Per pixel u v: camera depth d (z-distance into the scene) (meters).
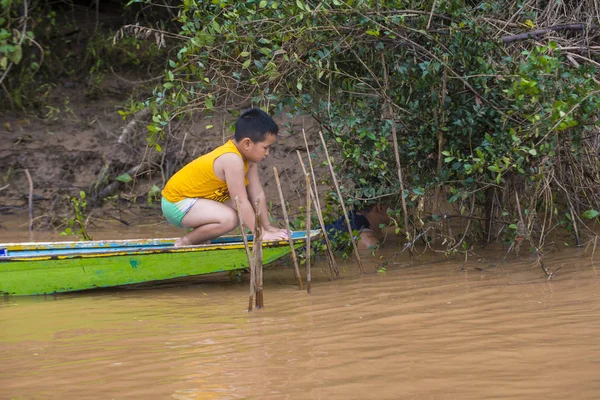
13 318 4.95
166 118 6.10
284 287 5.72
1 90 10.45
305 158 9.05
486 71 5.83
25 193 9.27
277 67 5.94
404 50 6.36
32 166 9.57
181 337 4.37
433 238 7.19
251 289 4.96
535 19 6.50
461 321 4.47
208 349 4.11
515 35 6.11
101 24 11.76
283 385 3.50
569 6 7.14
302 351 4.00
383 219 7.19
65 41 11.19
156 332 4.50
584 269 5.77
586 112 5.47
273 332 4.40
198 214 5.92
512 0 6.71
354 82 6.54
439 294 5.18
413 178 6.28
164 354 4.04
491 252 6.59
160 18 11.62
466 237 7.08
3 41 9.17
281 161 9.17
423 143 6.29
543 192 6.55
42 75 10.95
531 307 4.73
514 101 5.98
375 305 4.96
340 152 6.89
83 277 5.64
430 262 6.36
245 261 5.78
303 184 8.78
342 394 3.37
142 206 9.24
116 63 11.22
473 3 6.65
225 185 5.93
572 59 6.09
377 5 5.79
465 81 5.86
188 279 6.22
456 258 6.46
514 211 6.63
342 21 5.90
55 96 10.66
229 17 5.88
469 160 6.32
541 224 6.88
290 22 5.86
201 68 6.19
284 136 9.34
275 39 5.93
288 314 4.84
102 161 9.60
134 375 3.72
